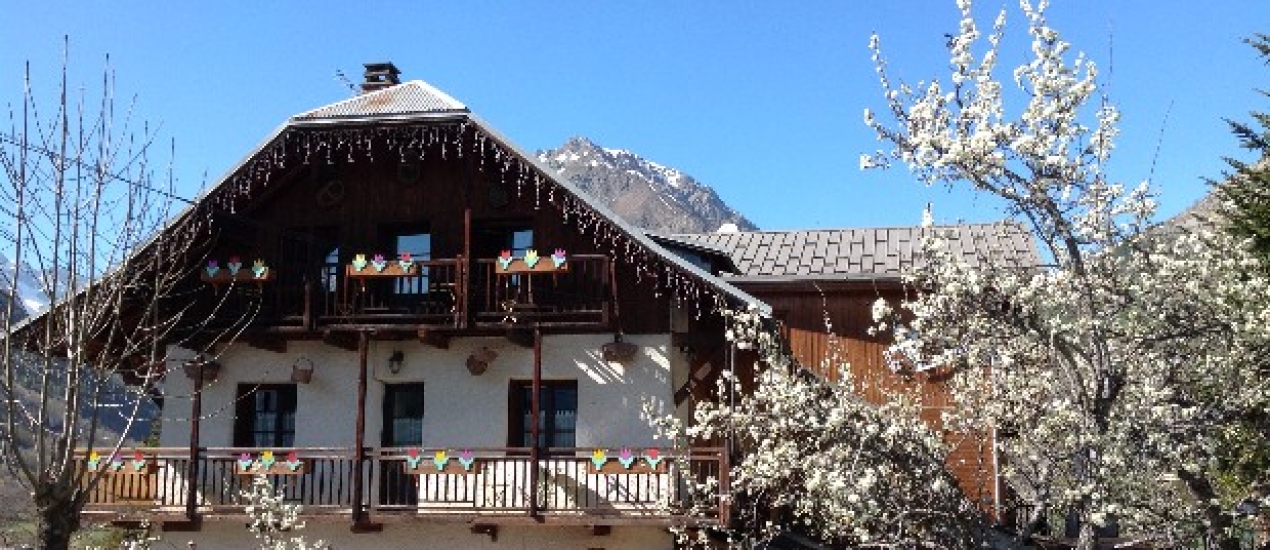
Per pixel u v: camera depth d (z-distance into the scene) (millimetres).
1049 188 10039
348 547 16469
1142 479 9789
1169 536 10617
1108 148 9984
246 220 16984
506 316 16000
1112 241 10117
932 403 16094
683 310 16531
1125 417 9758
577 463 16078
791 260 21609
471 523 15609
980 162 9773
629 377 16469
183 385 17969
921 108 10055
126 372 15266
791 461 10445
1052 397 10867
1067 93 9648
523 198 17078
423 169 17625
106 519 16359
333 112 16984
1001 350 10727
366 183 17766
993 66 9930
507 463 16531
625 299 16625
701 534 14281
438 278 16656
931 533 10125
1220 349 10719
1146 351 10422
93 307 11461
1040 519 10367
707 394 16406
